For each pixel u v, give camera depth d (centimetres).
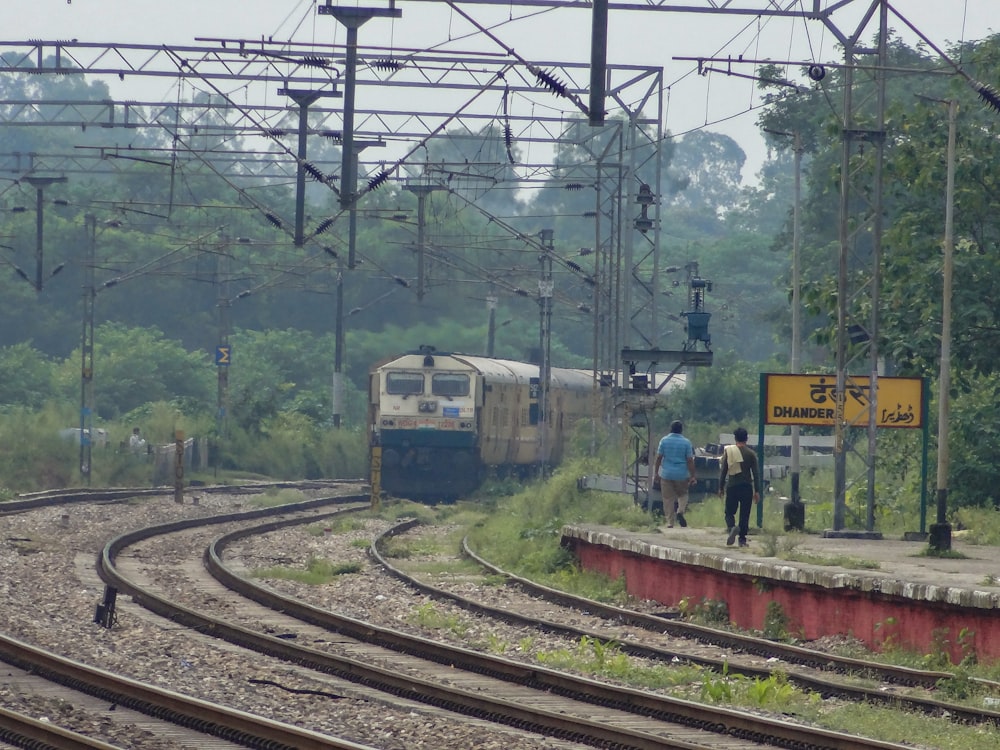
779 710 4078
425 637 5475
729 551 6606
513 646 5350
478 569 8288
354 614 6100
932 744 3619
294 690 4100
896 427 8244
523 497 12225
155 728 3444
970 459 9675
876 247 8169
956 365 9519
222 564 7650
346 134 8612
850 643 5262
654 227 12550
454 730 3550
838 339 8119
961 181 9394
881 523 9275
